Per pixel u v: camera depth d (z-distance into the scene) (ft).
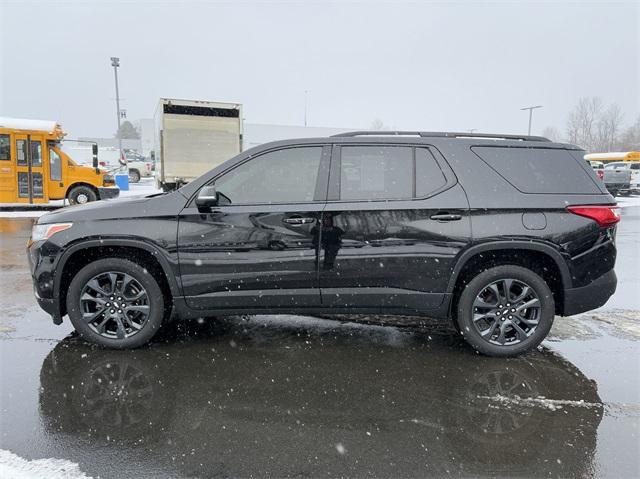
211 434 9.10
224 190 12.86
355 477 7.93
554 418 9.84
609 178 82.07
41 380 11.27
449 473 8.07
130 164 112.68
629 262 26.73
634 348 13.71
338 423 9.55
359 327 15.26
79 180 48.75
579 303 12.87
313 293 12.78
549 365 12.48
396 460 8.39
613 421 9.75
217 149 48.55
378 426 9.46
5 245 28.99
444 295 12.73
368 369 12.11
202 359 12.61
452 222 12.51
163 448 8.63
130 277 12.90
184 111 47.24
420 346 13.74
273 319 15.96
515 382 11.46
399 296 12.79
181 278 12.73
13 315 15.99
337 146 12.98
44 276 12.76
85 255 13.24
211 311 12.99
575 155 13.33
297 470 8.09
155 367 12.07
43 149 47.14
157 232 12.58
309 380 11.44
